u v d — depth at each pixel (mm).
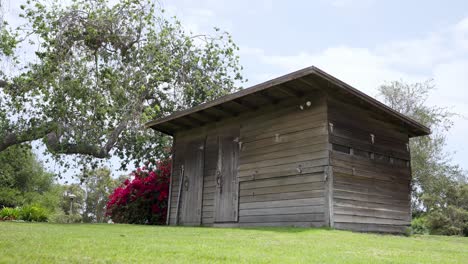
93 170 19719
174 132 15328
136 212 16922
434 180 24984
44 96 15641
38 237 5941
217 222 12430
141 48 17562
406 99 26453
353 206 10188
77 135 15578
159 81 17922
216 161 13117
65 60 15656
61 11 16359
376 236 8852
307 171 10133
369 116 11508
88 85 15789
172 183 14844
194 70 19953
